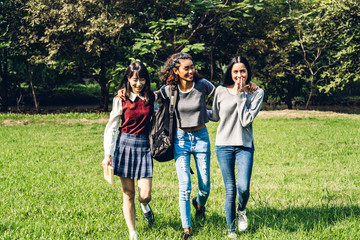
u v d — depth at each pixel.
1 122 14.80
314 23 19.12
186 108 3.74
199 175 3.84
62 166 7.38
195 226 4.04
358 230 3.75
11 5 18.50
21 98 24.42
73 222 4.16
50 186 5.85
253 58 21.61
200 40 20.16
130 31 19.02
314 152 8.64
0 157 8.20
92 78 21.89
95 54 18.28
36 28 18.55
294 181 6.04
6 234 3.72
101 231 3.90
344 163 7.41
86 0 17.19
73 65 19.58
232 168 3.77
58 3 17.78
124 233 3.81
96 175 6.72
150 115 3.69
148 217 4.07
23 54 19.72
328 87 18.64
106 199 5.13
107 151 3.56
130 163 3.62
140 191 3.66
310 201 4.86
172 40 19.25
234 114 3.68
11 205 4.76
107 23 17.22
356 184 5.77
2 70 22.58
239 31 20.42
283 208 4.55
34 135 11.98
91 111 20.73
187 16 17.31
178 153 3.81
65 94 28.22
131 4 18.12
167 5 18.03
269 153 8.51
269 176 6.45
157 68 16.73
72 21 17.52
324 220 4.10
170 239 3.60
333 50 20.47
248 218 4.20
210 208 4.65
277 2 20.44
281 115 16.55
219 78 21.47
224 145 3.73
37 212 4.60
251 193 5.33
